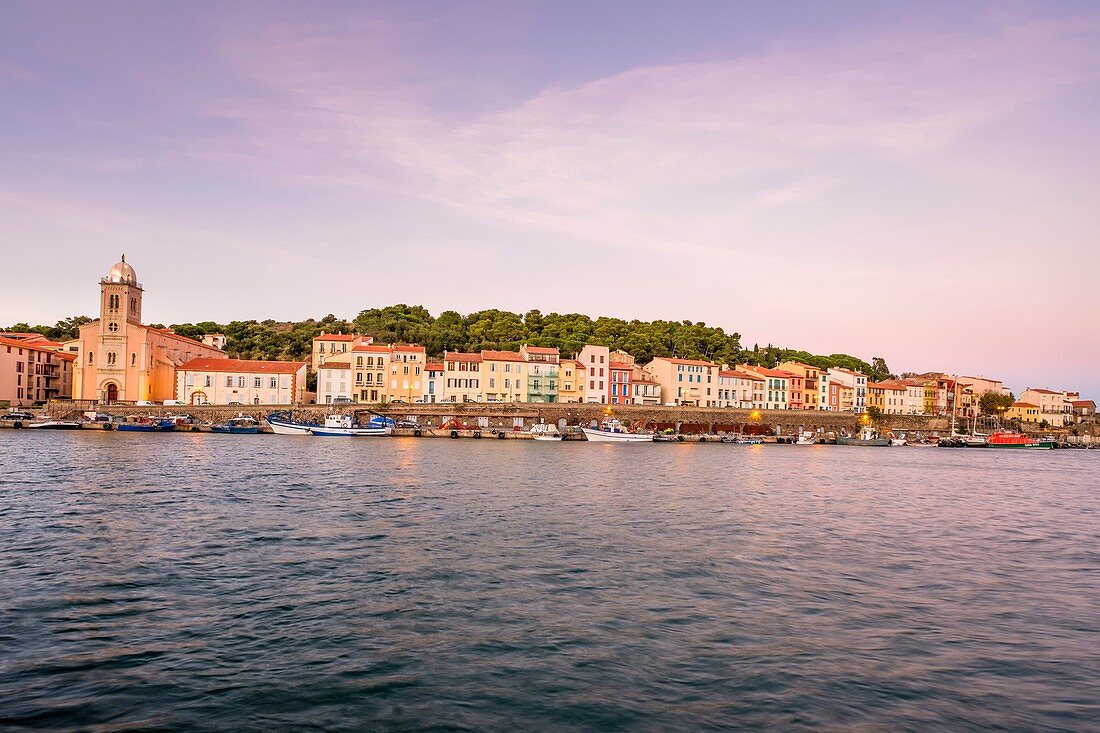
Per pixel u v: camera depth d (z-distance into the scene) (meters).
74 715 15.45
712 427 155.50
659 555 31.25
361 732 15.12
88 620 21.14
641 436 133.88
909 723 15.98
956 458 119.31
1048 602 25.70
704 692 17.34
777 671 18.66
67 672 17.56
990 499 57.72
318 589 24.78
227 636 20.20
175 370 148.38
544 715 16.03
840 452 125.69
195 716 15.57
